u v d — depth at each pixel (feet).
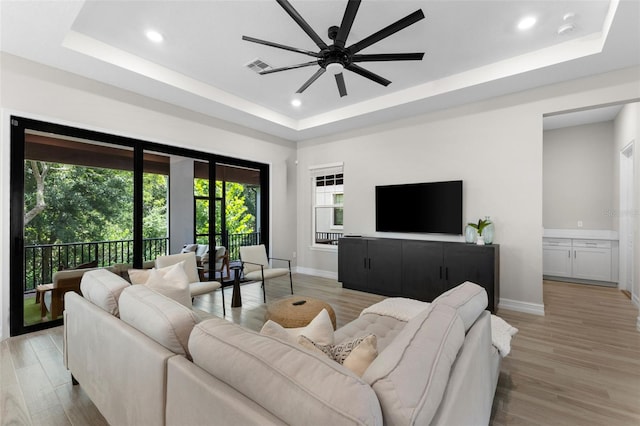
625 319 10.76
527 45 9.63
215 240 15.42
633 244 13.00
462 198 13.05
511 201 11.96
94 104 10.76
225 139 15.33
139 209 12.30
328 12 8.03
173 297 7.51
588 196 16.89
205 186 14.98
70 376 6.93
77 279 10.62
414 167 14.55
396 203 14.87
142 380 3.82
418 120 14.44
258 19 8.38
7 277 9.04
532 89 11.50
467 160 13.00
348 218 16.99
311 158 18.88
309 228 19.11
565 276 16.94
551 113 11.23
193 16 8.23
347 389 2.22
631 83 9.79
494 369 5.76
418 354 2.93
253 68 11.18
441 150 13.70
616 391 6.39
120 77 10.59
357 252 14.82
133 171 12.17
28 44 8.54
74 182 10.64
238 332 3.27
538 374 7.07
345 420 2.06
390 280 13.70
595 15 8.13
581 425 5.37
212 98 12.71
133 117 11.82
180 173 13.92
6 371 7.14
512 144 11.94
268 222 18.12
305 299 9.24
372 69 11.20
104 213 11.37
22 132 9.45
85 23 8.50
